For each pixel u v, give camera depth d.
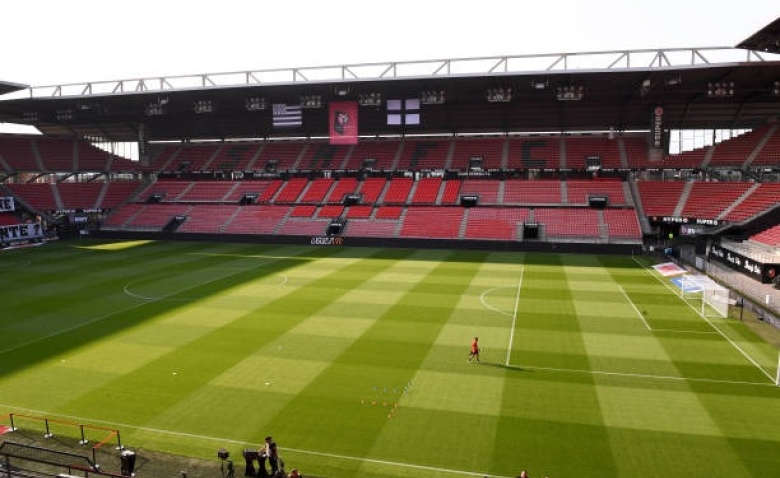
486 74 64.12
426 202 79.50
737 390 25.88
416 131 89.56
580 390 25.94
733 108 74.56
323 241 74.38
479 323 36.41
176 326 36.00
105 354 30.95
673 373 27.94
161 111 79.44
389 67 68.88
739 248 54.12
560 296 43.78
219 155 95.50
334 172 88.44
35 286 48.09
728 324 36.12
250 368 28.75
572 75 63.09
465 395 25.44
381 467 19.73
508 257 63.41
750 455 20.23
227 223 80.81
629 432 21.98
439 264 58.62
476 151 86.19
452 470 19.52
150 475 19.47
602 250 66.19
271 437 21.16
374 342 32.66
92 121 93.31
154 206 87.62
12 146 91.75
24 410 24.38
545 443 21.20
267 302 41.94
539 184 80.06
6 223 78.19
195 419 23.38
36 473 19.64
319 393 25.70
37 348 32.06
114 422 23.20
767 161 70.19
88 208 87.44
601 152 81.81
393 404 24.53
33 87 82.81
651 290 45.94
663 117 77.69
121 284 48.69
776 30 55.38
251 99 76.56
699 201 69.69
